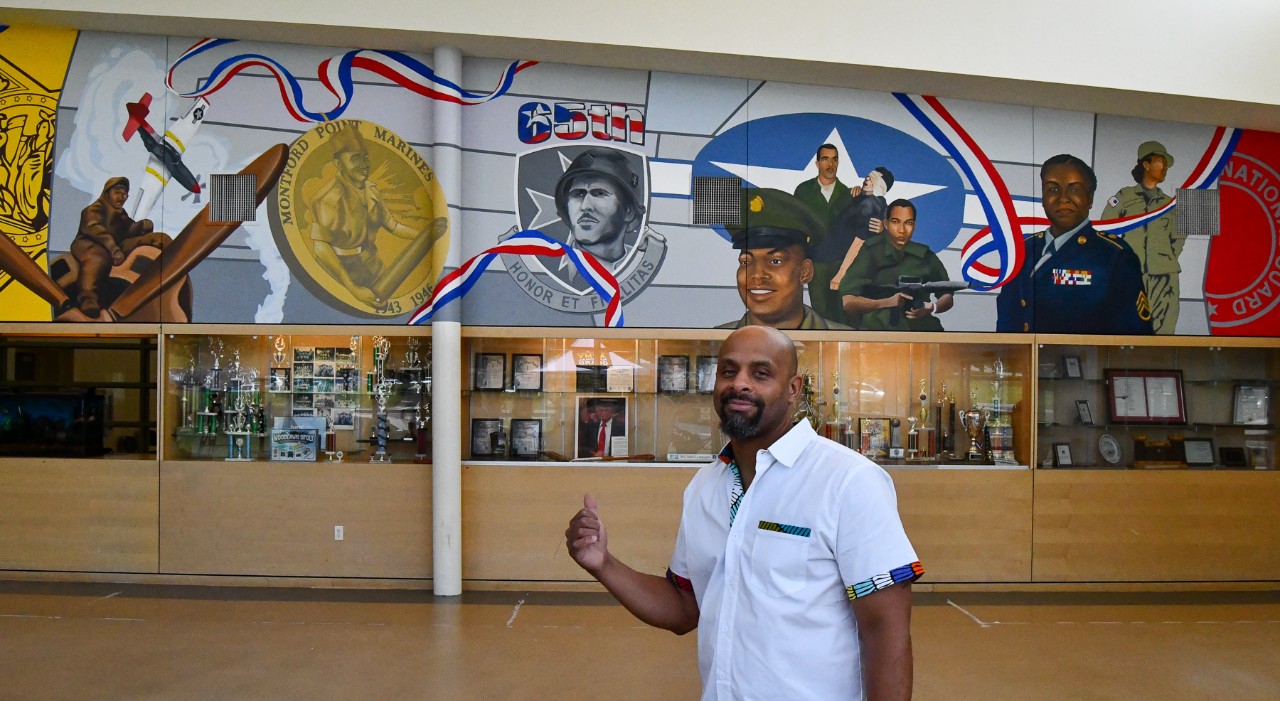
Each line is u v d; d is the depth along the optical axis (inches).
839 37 247.0
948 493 264.5
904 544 67.0
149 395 256.5
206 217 253.8
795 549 69.2
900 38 248.5
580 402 266.5
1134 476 270.1
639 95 262.1
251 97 254.2
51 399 254.8
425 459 259.3
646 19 242.1
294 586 251.3
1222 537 271.6
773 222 265.7
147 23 243.3
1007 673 187.6
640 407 267.7
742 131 265.0
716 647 72.4
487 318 258.1
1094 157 276.5
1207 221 280.4
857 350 272.2
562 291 259.8
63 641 197.6
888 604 66.0
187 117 253.9
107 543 251.0
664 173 263.0
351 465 252.7
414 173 256.2
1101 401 276.2
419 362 261.4
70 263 252.8
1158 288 278.4
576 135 260.2
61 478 251.6
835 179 267.9
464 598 243.0
